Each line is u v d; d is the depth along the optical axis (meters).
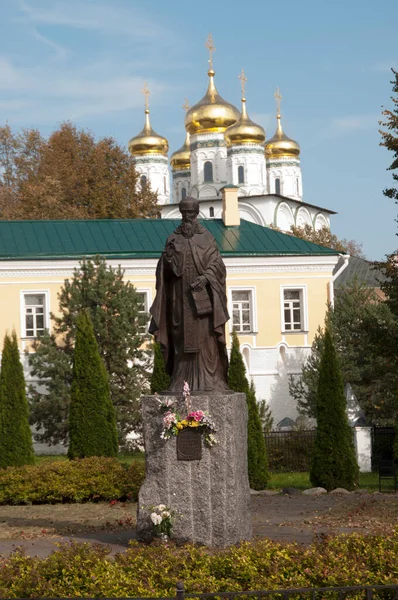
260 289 43.00
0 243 41.06
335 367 24.64
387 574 9.91
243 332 42.78
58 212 58.28
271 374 42.88
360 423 31.23
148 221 44.00
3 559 11.37
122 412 34.72
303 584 9.68
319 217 89.56
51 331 40.03
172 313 13.23
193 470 12.70
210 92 92.44
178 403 12.81
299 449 31.92
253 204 83.00
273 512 18.81
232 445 12.73
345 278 62.53
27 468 21.64
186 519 12.66
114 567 10.26
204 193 91.06
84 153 65.75
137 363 38.16
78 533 15.84
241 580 10.02
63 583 9.94
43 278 40.34
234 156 88.38
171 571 10.27
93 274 36.31
